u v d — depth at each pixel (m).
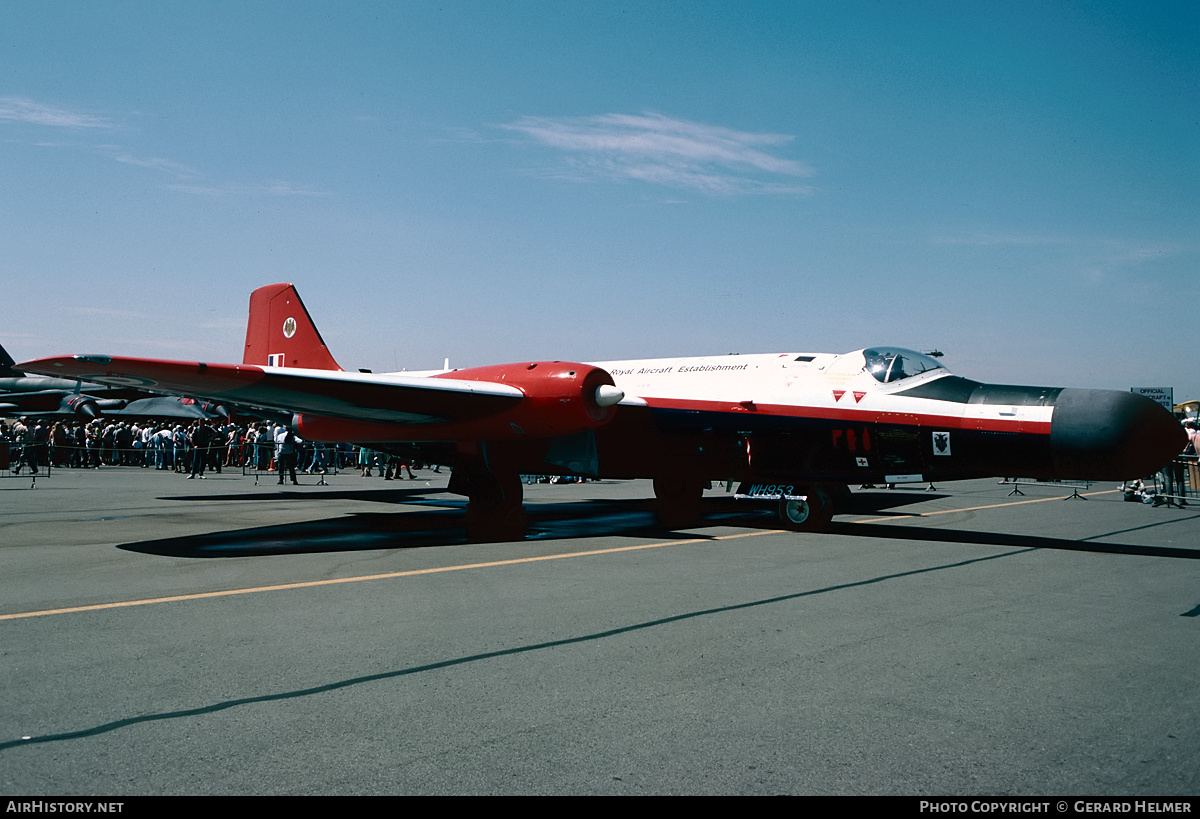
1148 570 8.38
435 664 4.95
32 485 21.55
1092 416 9.58
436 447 14.13
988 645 5.36
